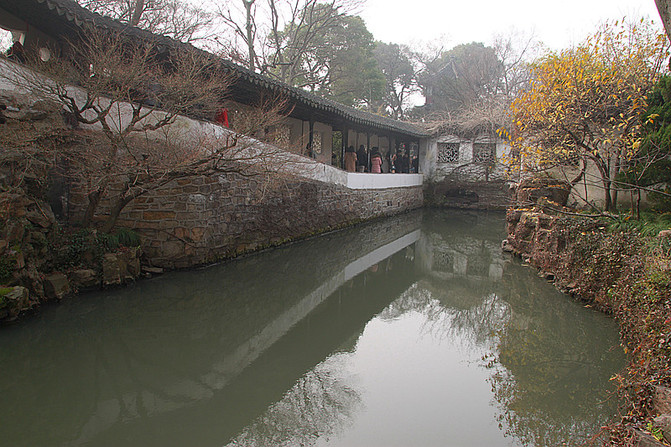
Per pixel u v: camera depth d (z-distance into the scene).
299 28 21.72
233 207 9.49
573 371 5.06
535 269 9.44
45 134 6.30
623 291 5.49
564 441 3.70
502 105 21.19
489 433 3.84
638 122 7.86
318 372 5.04
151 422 3.93
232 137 7.87
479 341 6.05
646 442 2.82
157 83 7.16
